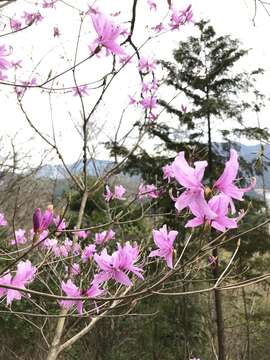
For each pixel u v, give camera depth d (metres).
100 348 8.18
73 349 8.01
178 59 10.79
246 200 9.24
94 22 2.10
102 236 4.11
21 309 7.18
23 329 7.56
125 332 8.73
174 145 10.42
